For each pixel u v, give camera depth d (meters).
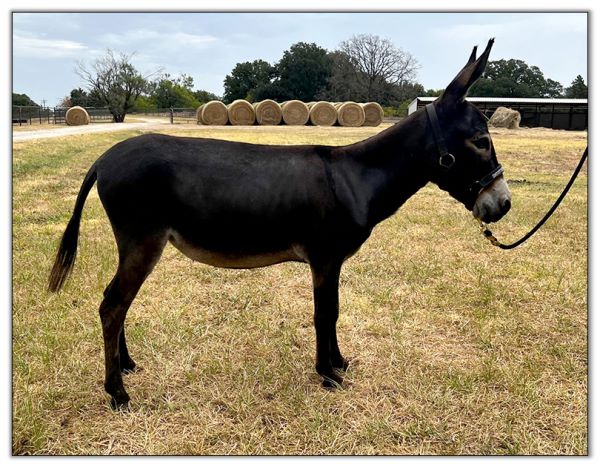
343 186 3.32
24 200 8.81
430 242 6.88
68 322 4.28
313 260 3.37
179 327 4.28
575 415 3.21
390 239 6.98
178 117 53.09
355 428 3.05
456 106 3.39
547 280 5.45
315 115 35.72
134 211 3.05
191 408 3.18
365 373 3.69
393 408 3.27
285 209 3.21
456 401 3.33
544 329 4.41
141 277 3.14
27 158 13.66
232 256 3.32
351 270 5.76
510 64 56.84
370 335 4.31
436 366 3.79
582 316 4.65
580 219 8.12
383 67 63.91
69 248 3.23
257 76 66.81
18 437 2.89
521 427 3.09
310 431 2.99
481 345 4.10
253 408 3.22
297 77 62.47
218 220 3.17
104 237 6.73
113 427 3.03
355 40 63.44
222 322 4.48
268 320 4.54
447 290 5.21
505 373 3.65
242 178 3.17
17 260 5.64
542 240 7.00
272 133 25.05
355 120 35.91
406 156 3.45
